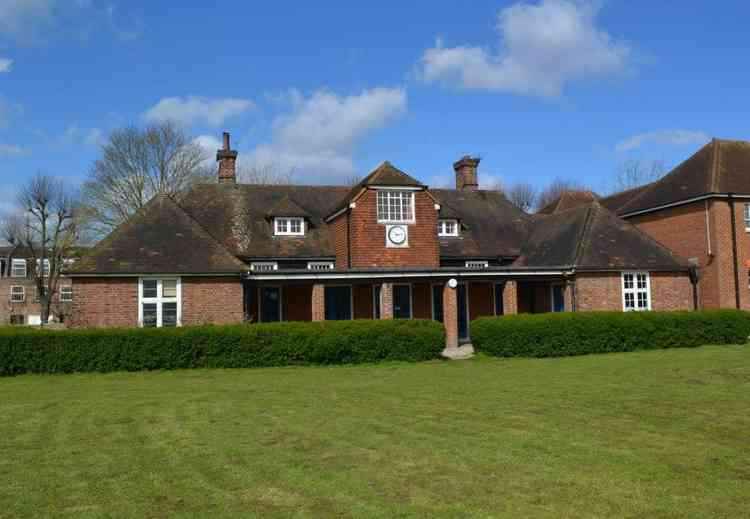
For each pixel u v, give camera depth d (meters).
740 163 29.34
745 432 9.89
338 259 28.34
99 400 13.58
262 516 6.48
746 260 27.88
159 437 9.96
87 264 21.25
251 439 9.74
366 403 12.84
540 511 6.58
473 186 36.25
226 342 19.55
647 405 12.12
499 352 21.88
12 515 6.58
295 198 31.66
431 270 24.42
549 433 9.93
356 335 20.42
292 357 19.95
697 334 23.50
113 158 44.69
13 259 63.69
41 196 52.34
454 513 6.53
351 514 6.52
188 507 6.76
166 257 22.06
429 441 9.50
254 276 22.72
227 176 32.50
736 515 6.43
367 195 27.12
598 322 22.25
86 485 7.55
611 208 35.97
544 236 30.55
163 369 19.08
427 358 21.08
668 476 7.68
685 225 29.00
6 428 10.79
